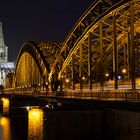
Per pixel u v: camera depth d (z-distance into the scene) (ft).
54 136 168.45
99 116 176.24
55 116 172.55
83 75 225.97
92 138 173.47
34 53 352.69
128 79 175.83
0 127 267.80
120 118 177.47
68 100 175.01
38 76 345.72
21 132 239.50
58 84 246.88
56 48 328.08
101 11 175.01
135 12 163.22
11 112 390.01
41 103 334.65
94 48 207.51
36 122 168.76
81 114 177.06
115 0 162.71
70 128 173.47
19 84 489.67
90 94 148.97
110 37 182.70
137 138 163.73
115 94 123.03
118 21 177.27
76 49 207.31
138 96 105.91
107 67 197.26
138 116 181.27
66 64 225.97
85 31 190.39
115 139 171.32
